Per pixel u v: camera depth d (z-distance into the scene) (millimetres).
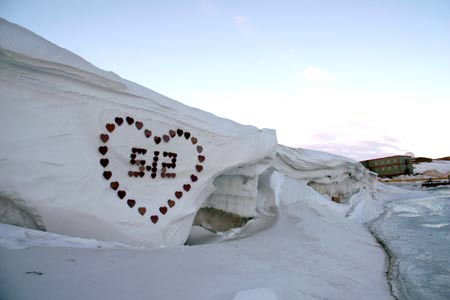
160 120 8102
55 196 5809
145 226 7066
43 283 3176
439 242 9398
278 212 11516
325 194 22391
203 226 11633
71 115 6535
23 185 5480
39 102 6160
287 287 4457
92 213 6238
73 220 5977
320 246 7879
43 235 5102
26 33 6297
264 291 3748
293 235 8852
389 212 17125
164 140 8102
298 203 13055
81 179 6277
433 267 6973
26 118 5910
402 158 55938
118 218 6664
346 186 24000
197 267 4754
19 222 5527
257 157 10570
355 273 6215
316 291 4664
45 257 4055
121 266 4199
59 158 6070
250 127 10930
